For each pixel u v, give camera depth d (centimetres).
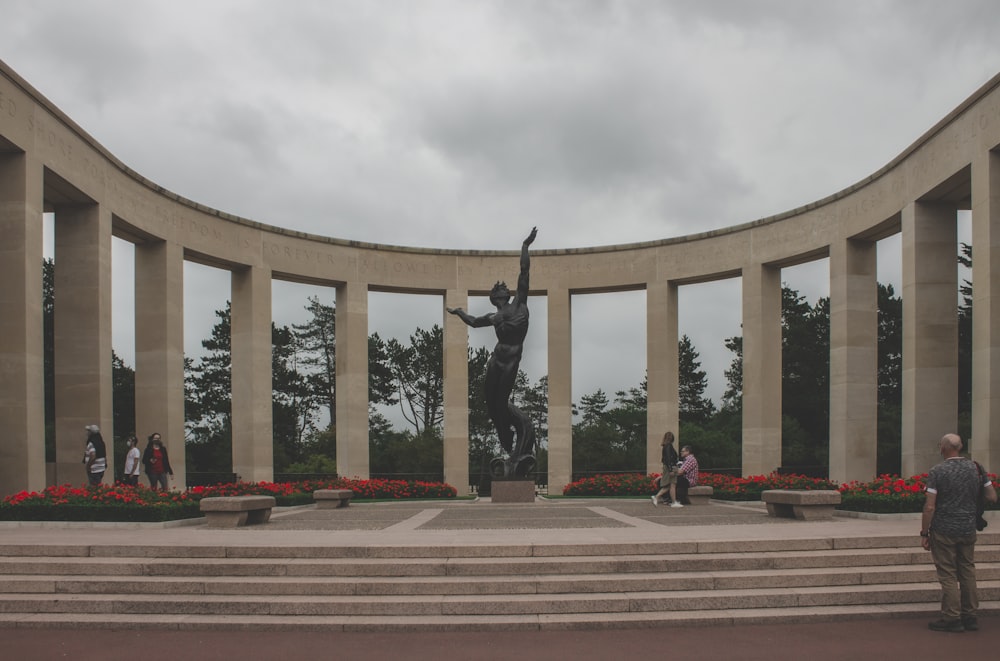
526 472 2359
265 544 1198
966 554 976
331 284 3431
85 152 2433
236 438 3119
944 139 2386
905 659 865
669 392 3359
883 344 5447
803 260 3150
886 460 4769
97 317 2478
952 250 2536
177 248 2881
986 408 2166
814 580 1106
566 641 942
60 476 2430
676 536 1270
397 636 970
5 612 1055
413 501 2733
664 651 901
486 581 1072
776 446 3150
